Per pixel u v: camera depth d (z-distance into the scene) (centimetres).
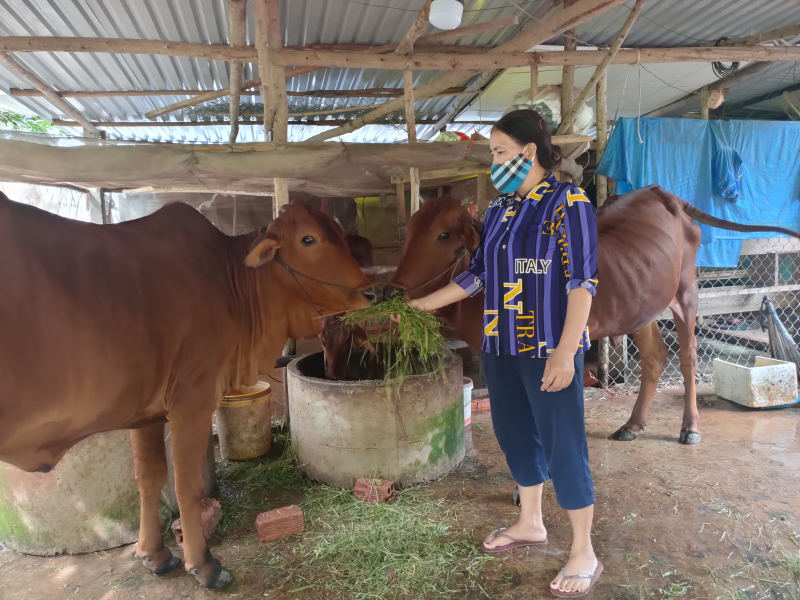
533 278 207
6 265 166
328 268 252
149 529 243
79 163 317
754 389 440
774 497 298
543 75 539
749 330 705
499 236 217
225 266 251
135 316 198
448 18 333
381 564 246
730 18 477
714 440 382
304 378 325
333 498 306
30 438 181
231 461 365
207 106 665
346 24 467
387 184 492
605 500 301
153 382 208
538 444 243
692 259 388
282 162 342
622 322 329
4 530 268
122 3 424
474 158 368
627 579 231
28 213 184
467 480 329
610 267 313
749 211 524
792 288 581
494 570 240
